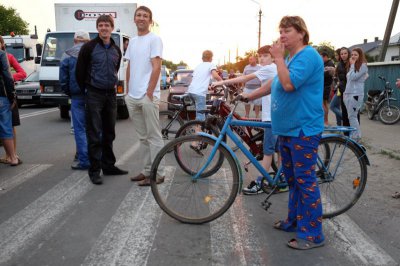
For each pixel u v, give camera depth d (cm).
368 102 1204
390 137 890
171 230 384
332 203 420
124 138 897
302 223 351
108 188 515
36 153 734
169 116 754
